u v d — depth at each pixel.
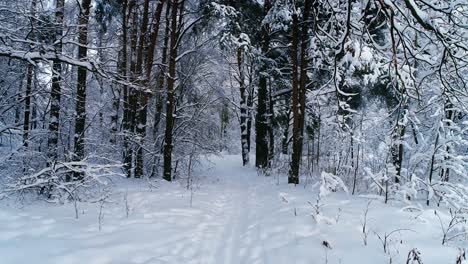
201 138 20.12
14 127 9.93
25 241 4.99
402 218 6.27
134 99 13.83
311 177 12.77
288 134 22.11
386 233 5.52
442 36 4.31
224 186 13.20
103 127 14.21
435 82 8.28
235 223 7.49
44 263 4.32
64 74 11.62
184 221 7.07
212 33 17.28
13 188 7.58
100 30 13.59
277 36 16.81
